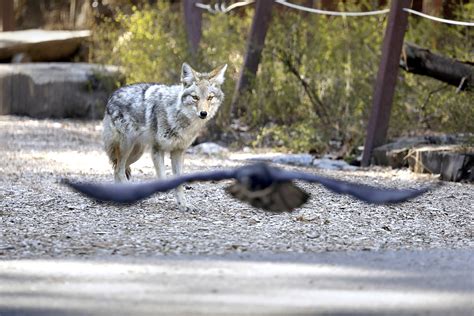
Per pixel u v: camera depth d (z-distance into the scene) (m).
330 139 20.80
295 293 8.17
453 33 21.84
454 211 13.21
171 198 13.70
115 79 26.08
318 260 9.77
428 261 9.79
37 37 29.34
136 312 7.45
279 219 12.24
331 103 21.05
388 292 8.26
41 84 26.06
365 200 5.07
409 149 17.78
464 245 10.87
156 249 10.28
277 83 22.28
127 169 14.30
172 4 31.30
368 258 9.92
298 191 5.38
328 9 25.08
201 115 13.11
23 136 21.84
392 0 18.42
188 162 18.17
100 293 8.15
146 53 24.02
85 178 15.45
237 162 18.47
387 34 18.53
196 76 13.22
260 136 20.67
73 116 26.28
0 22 31.30
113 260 9.68
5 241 10.66
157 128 13.38
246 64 22.17
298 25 22.36
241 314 7.38
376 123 18.75
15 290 8.30
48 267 9.30
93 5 33.69
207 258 9.80
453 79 18.36
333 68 21.55
